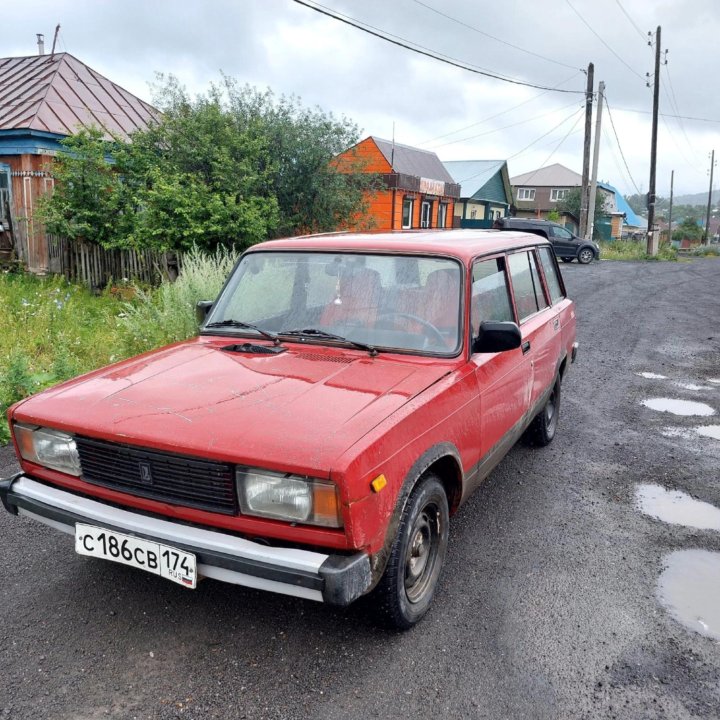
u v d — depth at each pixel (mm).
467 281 3537
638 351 9891
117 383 3137
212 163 12586
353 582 2439
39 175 13625
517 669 2828
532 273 4914
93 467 2865
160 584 3398
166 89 13453
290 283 3820
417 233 4332
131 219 12047
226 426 2635
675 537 4086
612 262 30766
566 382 7922
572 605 3314
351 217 15891
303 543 2533
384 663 2842
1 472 4641
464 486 3430
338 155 15078
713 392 7590
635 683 2760
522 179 69625
